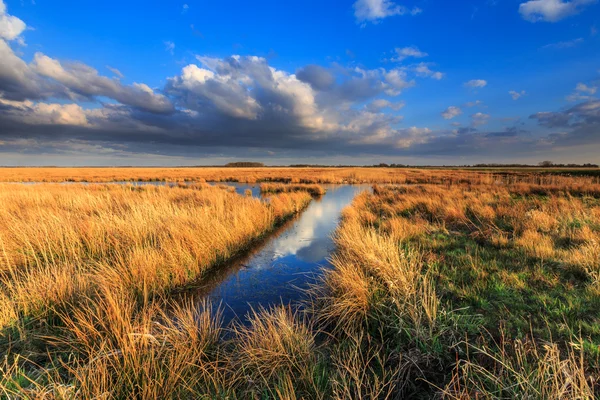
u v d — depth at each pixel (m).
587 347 2.71
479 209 9.59
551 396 2.01
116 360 2.67
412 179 31.19
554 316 3.35
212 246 6.61
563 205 9.62
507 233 6.99
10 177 41.94
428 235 7.44
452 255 5.79
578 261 4.50
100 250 6.07
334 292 4.21
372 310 3.78
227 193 16.20
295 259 6.79
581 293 3.79
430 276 4.74
